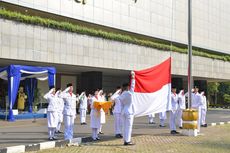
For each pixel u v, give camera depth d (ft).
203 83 168.04
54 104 47.39
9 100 75.00
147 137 50.37
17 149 37.24
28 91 87.15
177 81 148.36
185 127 53.36
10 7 84.84
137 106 45.93
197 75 147.02
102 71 117.80
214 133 56.70
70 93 46.34
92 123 47.26
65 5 95.20
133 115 43.21
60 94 47.78
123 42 111.75
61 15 94.02
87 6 101.45
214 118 98.73
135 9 117.39
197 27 149.18
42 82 109.60
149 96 47.65
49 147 40.83
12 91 74.23
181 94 61.98
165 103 50.55
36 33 86.58
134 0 116.88
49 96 47.65
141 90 46.44
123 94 42.83
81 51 98.12
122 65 111.04
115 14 110.11
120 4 111.96
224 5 169.48
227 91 209.05
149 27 122.93
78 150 38.47
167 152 37.73
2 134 53.16
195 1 148.15
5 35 79.92
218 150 39.22
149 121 75.87
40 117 84.12
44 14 91.97
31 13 89.25
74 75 127.13
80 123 75.20
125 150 38.58
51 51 90.02
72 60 95.50
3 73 75.56
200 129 63.16
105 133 55.98
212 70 157.79
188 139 48.47
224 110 158.81
